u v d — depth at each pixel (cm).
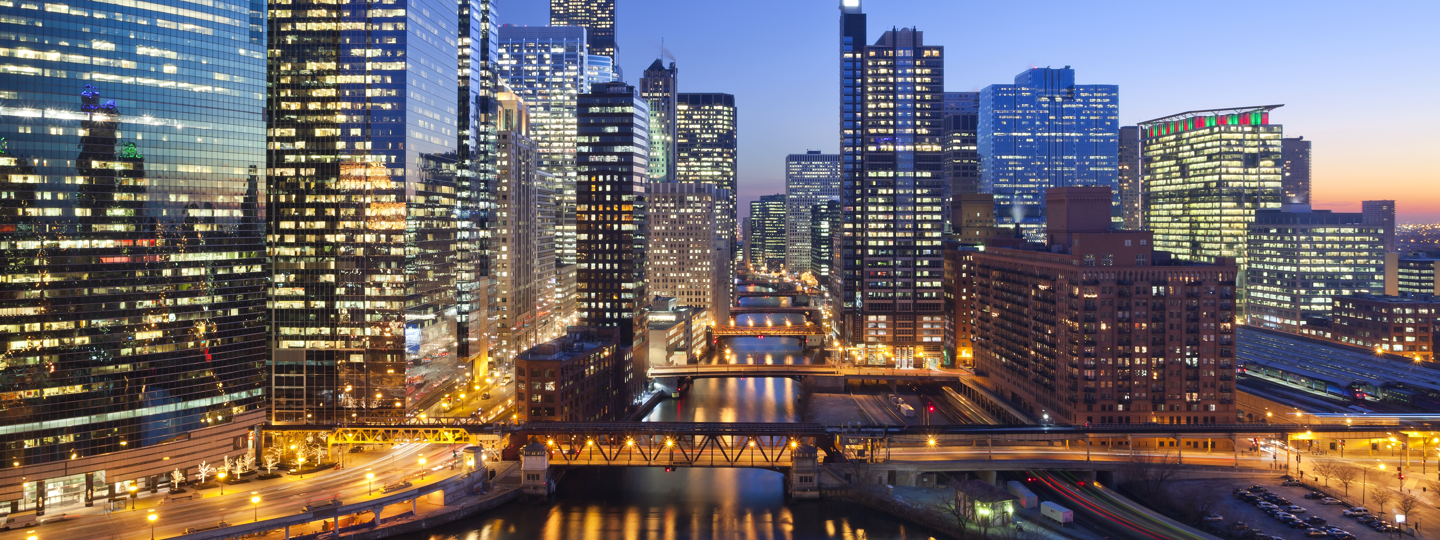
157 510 18975
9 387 18900
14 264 19038
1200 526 18675
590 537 18950
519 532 19288
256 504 18675
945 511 19862
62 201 19638
